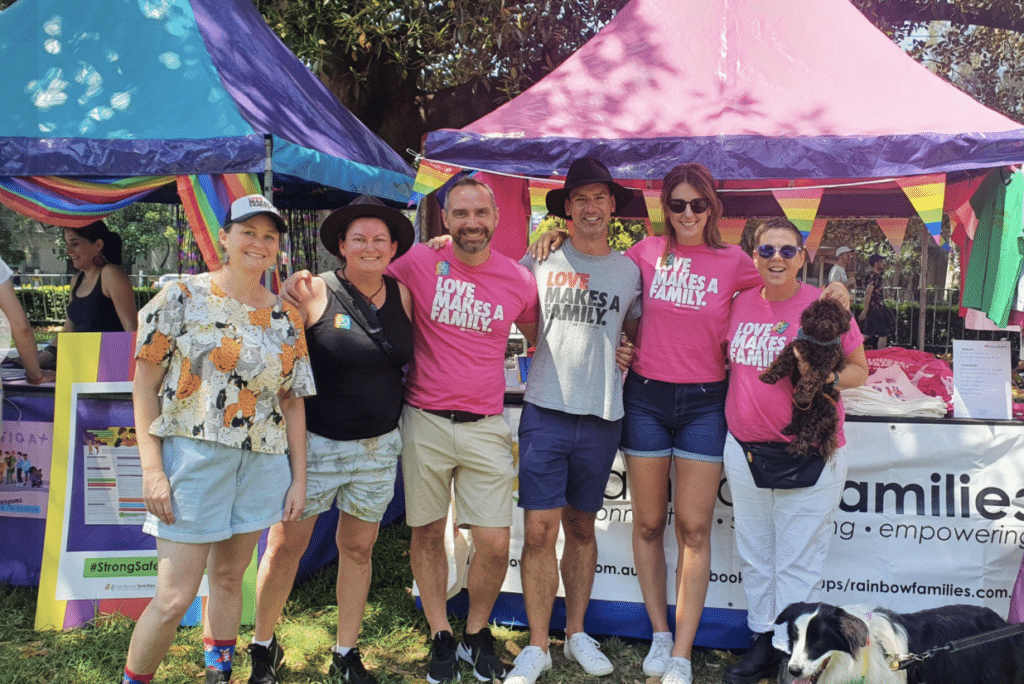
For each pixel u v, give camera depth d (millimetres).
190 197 3832
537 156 4094
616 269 3219
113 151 3744
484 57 7508
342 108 5543
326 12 7410
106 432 3742
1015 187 3854
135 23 4324
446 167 4188
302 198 7680
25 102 4012
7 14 4441
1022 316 3926
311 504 2975
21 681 3184
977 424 3521
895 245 6160
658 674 3279
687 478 3258
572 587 3467
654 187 4984
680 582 3322
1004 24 8430
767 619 3242
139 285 20266
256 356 2600
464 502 3201
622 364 3252
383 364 2961
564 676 3334
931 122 3947
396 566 4512
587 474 3213
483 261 3129
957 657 2693
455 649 3322
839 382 3008
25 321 3938
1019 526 3512
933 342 11367
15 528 4023
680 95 4359
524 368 4180
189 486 2547
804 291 3143
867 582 3574
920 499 3559
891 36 9195
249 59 4676
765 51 4504
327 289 2959
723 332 3221
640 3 5000
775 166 3898
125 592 3697
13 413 3992
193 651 3465
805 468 3039
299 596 4062
